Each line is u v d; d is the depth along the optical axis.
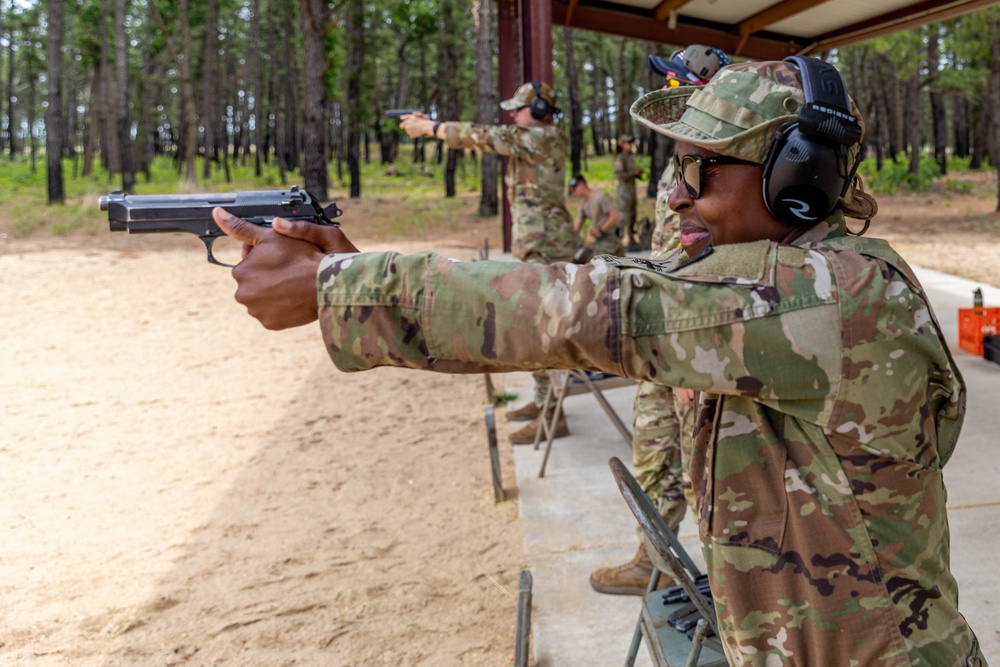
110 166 45.28
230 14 56.50
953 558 3.57
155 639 3.41
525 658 2.62
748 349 1.14
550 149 5.31
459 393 6.89
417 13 40.41
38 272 13.44
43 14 56.94
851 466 1.18
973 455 4.73
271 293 1.25
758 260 1.17
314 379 7.47
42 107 71.25
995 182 31.05
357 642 3.32
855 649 1.20
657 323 1.15
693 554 3.73
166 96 69.81
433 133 5.23
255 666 3.19
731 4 8.75
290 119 49.94
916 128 32.53
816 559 1.20
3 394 7.04
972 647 1.29
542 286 1.18
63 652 3.34
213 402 6.81
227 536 4.36
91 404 6.77
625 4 9.52
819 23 9.05
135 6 53.50
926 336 1.18
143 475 5.27
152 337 9.13
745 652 1.26
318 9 25.25
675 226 3.15
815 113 1.16
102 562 4.12
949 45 22.05
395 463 5.32
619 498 4.45
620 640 3.16
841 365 1.13
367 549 4.14
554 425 4.76
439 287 1.19
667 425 3.22
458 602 3.58
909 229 18.11
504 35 13.27
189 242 17.38
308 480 5.10
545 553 3.91
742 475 1.25
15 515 4.70
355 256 1.24
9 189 34.84
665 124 1.29
